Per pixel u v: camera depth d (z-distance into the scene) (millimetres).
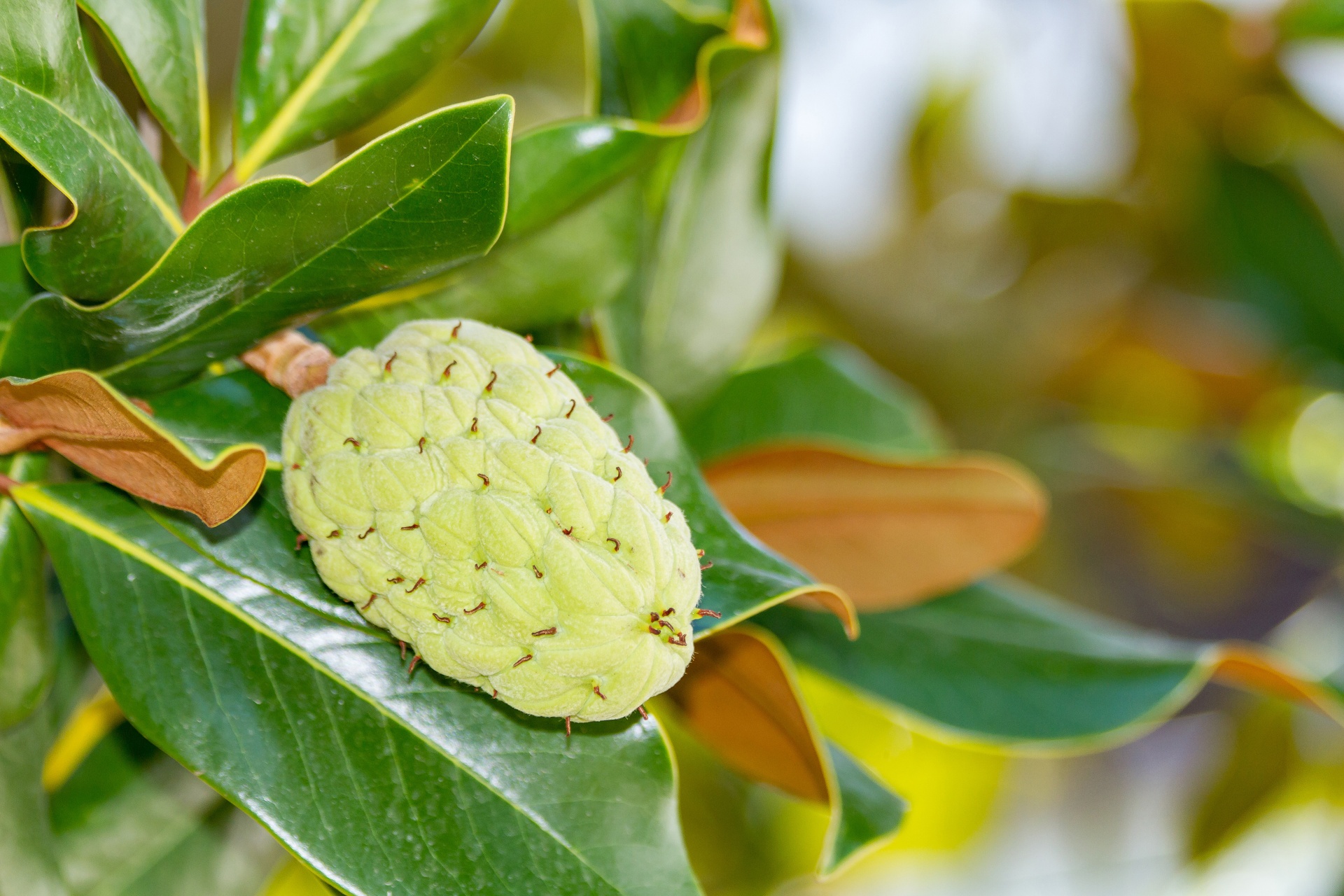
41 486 466
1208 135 931
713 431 601
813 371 608
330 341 488
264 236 441
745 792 861
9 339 450
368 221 445
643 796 470
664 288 557
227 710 459
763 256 562
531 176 485
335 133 496
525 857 463
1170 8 854
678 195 547
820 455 526
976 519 542
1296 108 895
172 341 458
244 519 470
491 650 437
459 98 877
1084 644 587
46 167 437
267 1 490
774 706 511
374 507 441
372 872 455
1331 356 924
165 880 524
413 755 464
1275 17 840
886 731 892
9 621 464
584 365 491
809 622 578
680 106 536
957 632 588
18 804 480
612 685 438
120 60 473
